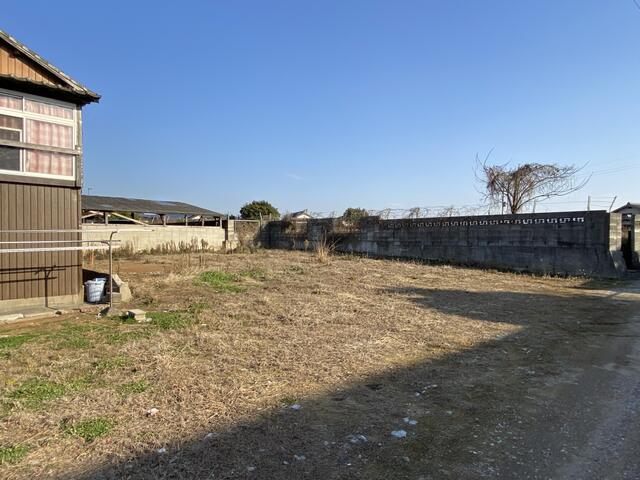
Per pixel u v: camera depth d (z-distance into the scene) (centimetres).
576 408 368
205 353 496
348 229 2236
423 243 1891
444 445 302
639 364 493
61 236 779
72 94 773
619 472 270
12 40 702
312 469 267
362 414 349
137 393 376
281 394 384
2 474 253
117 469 260
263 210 4628
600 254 1341
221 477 254
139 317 657
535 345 571
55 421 319
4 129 712
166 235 2266
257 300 834
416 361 492
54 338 550
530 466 276
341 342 559
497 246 1616
